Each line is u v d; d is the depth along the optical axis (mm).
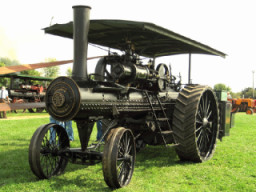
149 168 4996
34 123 12422
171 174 4648
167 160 5645
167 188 3955
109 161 3676
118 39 5891
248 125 12742
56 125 4504
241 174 4727
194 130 5215
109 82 4430
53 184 4027
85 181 4211
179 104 5395
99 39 5930
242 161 5590
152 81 5254
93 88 4016
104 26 4922
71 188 3855
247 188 4016
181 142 5289
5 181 4160
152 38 5742
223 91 7430
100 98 4066
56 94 3820
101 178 4379
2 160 5469
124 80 4824
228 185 4148
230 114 7621
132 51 5164
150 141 5887
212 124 6289
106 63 5039
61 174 4574
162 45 6449
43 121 13430
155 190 3855
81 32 4148
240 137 8867
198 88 5555
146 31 5121
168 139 5820
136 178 4395
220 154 6258
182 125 5273
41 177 4203
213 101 6223
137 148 6082
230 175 4641
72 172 4707
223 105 7211
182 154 5406
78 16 4156
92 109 3930
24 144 7207
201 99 5977
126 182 4035
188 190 3865
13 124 11875
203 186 4090
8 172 4637
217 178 4430
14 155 5871
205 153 5965
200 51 6898
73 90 3748
